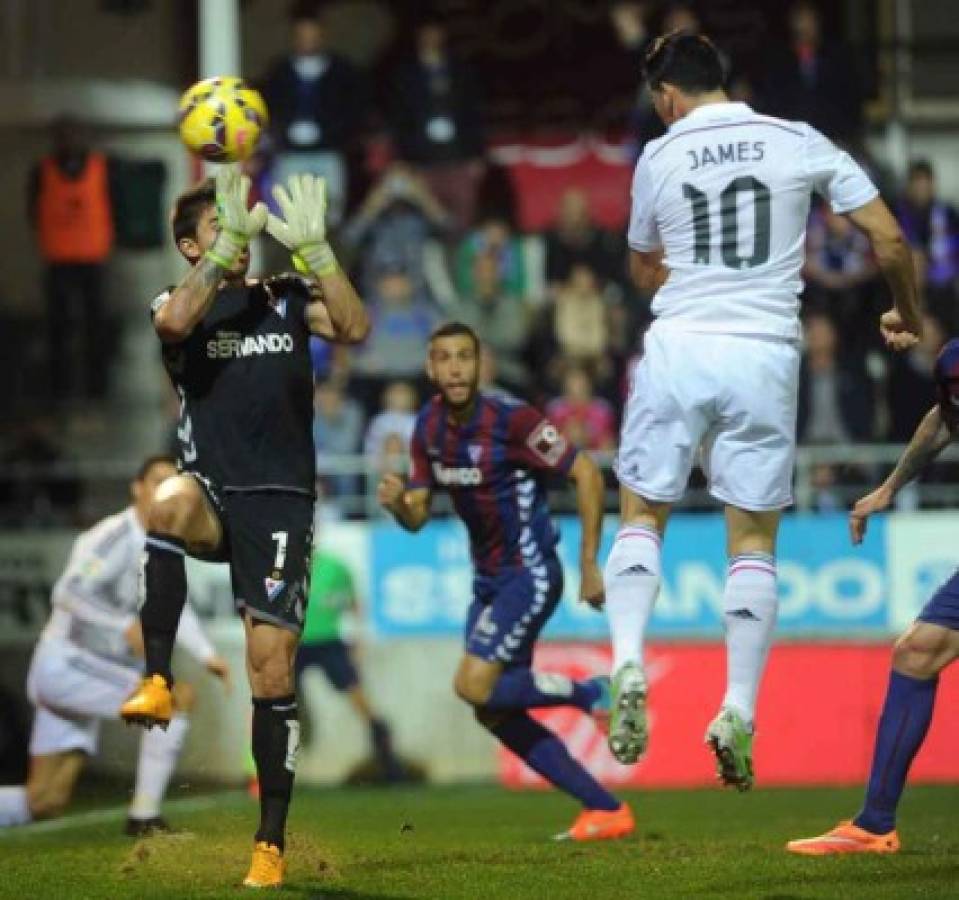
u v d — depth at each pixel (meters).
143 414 67.12
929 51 70.94
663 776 56.41
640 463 25.02
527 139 72.81
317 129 65.69
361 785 56.50
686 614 57.06
